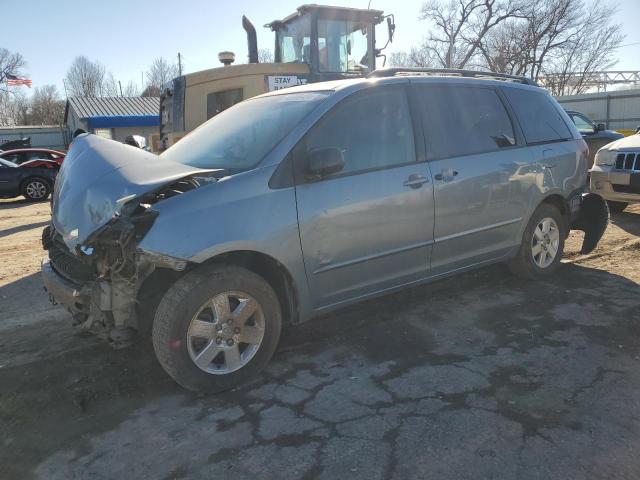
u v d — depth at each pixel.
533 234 5.00
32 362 3.82
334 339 4.04
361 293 3.88
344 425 2.90
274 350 3.53
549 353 3.66
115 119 34.31
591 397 3.09
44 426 3.02
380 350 3.82
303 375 3.49
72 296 3.21
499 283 5.17
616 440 2.69
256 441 2.79
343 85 3.89
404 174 3.92
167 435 2.87
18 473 2.62
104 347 4.01
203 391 3.26
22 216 11.59
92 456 2.72
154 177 3.26
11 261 6.95
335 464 2.58
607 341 3.81
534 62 37.72
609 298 4.65
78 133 4.38
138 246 2.98
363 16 9.30
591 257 5.98
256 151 3.59
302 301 3.57
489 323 4.23
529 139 4.91
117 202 3.06
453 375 3.41
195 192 3.17
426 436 2.77
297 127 3.57
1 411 3.19
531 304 4.59
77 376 3.58
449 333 4.07
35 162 14.83
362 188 3.70
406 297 4.88
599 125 12.87
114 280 3.11
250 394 3.28
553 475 2.45
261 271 3.63
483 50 38.12
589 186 8.14
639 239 6.74
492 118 4.68
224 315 3.26
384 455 2.63
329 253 3.60
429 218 4.07
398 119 4.04
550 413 2.94
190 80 8.62
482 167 4.39
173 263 3.02
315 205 3.50
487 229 4.53
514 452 2.62
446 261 4.32
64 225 3.38
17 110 68.69
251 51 10.07
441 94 4.36
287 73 8.87
